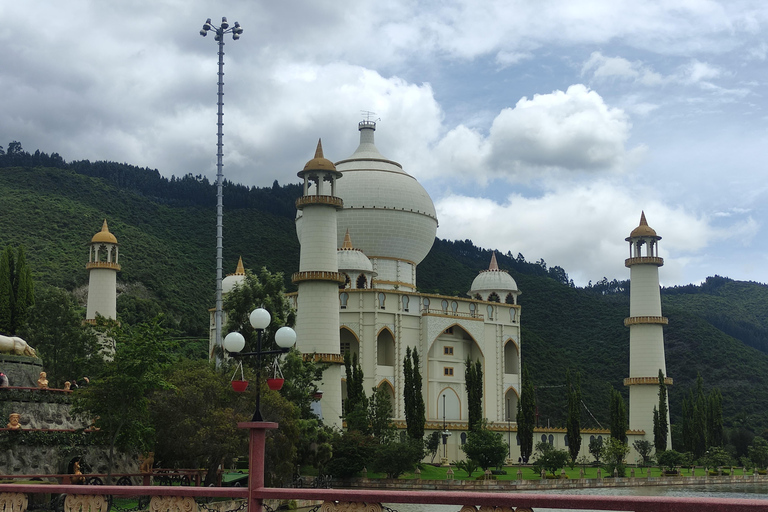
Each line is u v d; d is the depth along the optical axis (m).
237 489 25.72
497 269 166.25
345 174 154.50
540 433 145.00
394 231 151.62
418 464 117.12
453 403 146.38
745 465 146.62
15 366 69.38
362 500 23.36
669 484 120.00
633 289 158.00
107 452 65.06
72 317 104.56
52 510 47.59
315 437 91.56
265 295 98.12
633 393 154.88
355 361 121.06
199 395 69.56
